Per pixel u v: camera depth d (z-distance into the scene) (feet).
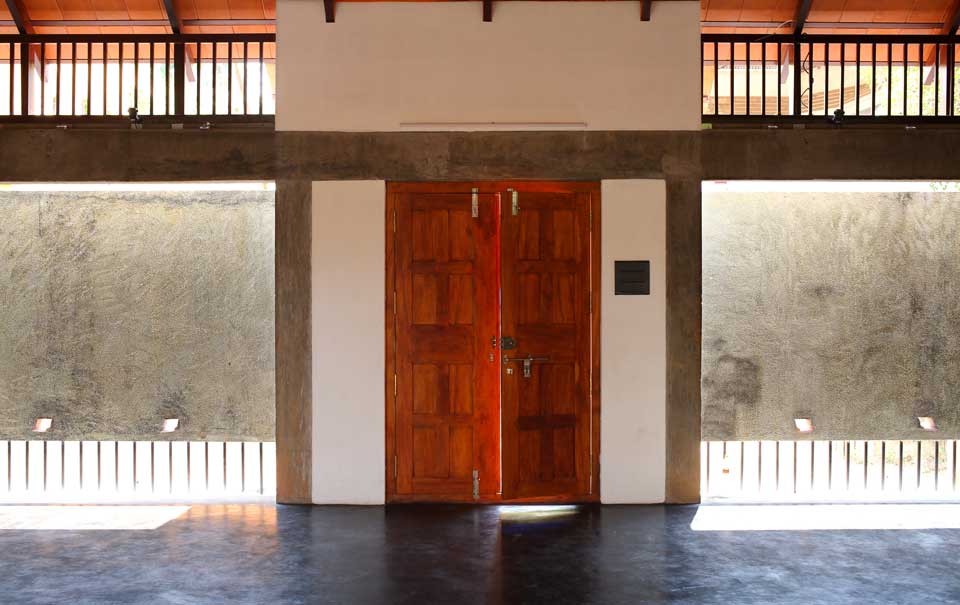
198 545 17.11
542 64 20.68
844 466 25.11
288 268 20.53
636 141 20.68
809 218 21.71
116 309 21.45
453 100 20.62
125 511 19.92
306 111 20.62
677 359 20.65
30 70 22.66
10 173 20.70
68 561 16.10
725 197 21.70
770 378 21.61
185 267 21.49
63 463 21.98
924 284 21.65
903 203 21.70
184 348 21.43
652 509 20.08
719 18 23.12
